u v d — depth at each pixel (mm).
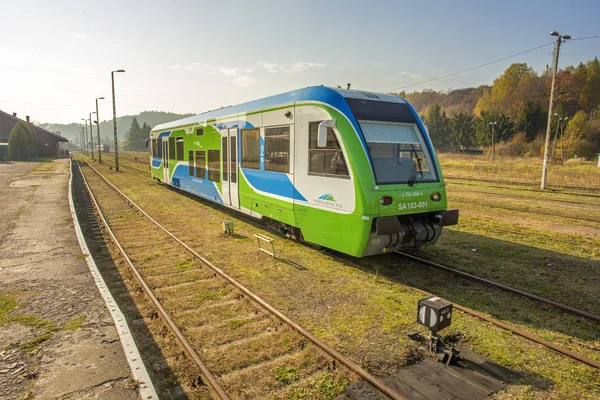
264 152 9758
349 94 7641
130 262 8008
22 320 5309
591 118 69625
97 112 47469
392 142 7438
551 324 5465
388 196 6945
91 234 10797
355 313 5758
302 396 3891
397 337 5039
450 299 6320
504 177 28031
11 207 14680
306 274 7449
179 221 12422
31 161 49031
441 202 7691
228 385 4059
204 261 8023
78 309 5691
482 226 11539
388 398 3834
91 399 3672
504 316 5715
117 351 4547
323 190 7727
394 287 6781
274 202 9430
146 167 38844
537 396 3902
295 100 8461
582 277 7293
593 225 11688
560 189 20766
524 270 7688
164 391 4012
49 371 4121
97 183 23734
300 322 5473
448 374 4242
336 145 7359
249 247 9344
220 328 5309
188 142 15633
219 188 12703
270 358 4578
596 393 3939
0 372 4098
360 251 7055
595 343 4949
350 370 4305
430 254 8742
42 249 8945
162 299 6309
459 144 78062
